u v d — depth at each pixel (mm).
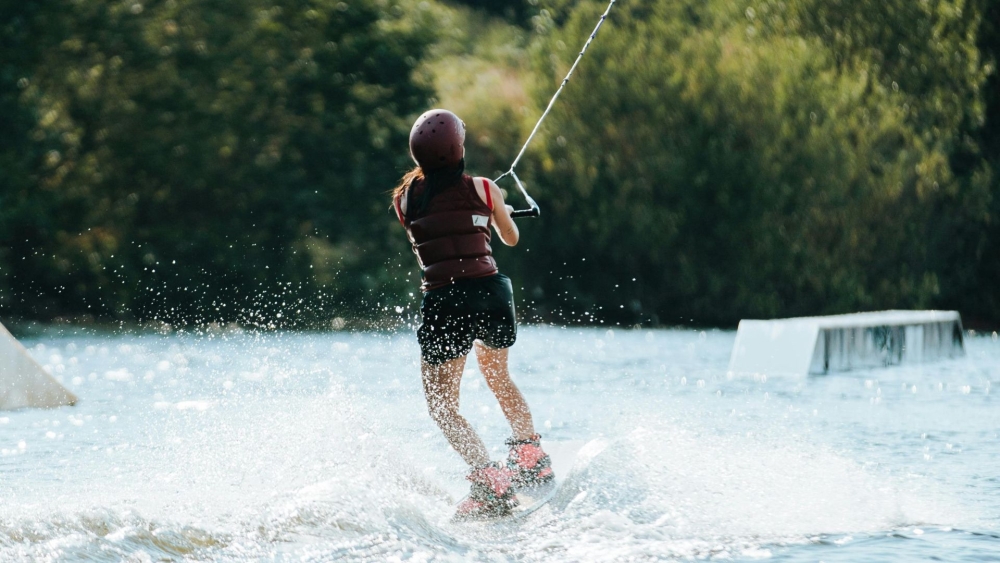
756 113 57375
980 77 59469
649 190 58812
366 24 68312
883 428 18750
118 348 38188
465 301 12242
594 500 11648
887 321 33469
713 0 64188
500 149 63844
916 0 60344
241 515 10203
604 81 60031
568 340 42375
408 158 67750
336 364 30688
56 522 9602
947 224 58156
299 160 66875
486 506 11039
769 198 56656
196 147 63531
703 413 20484
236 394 22719
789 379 27656
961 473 14367
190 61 64375
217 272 63531
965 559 9969
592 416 19781
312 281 63844
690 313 59312
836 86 58031
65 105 62562
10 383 20812
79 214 62156
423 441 16156
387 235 66500
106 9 61375
